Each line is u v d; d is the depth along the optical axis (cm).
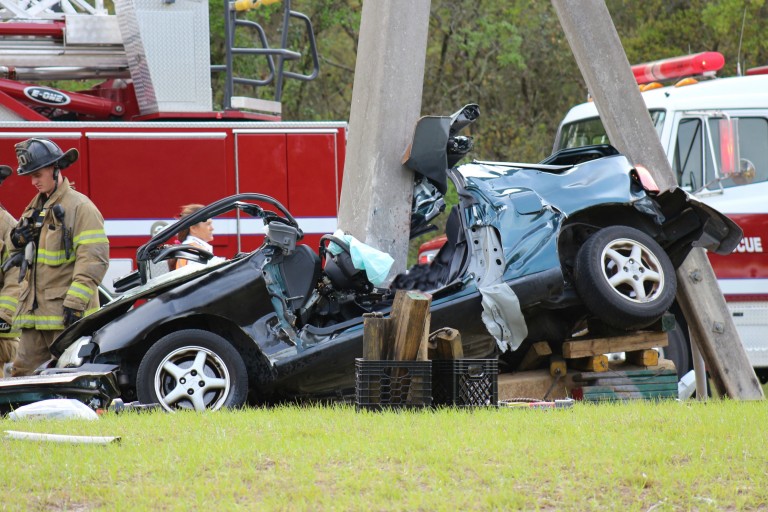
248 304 1295
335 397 1345
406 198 1589
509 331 1318
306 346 1294
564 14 1611
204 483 802
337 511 734
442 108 4416
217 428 1003
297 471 833
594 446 906
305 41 4156
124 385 1328
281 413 1138
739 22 4153
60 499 776
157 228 1834
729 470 845
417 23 1638
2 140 1797
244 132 1875
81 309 1409
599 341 1447
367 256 1334
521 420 1051
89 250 1422
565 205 1383
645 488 802
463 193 1374
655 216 1424
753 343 1781
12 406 1196
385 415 1105
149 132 1845
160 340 1257
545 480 814
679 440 941
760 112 1828
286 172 1888
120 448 911
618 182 1414
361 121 1641
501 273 1332
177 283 1308
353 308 1377
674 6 4438
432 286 1477
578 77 4522
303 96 4234
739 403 1322
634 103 1599
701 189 1798
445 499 759
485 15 4338
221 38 3781
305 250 1321
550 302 1376
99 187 1822
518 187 1384
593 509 748
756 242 1788
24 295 1440
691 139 1823
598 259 1374
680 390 1684
